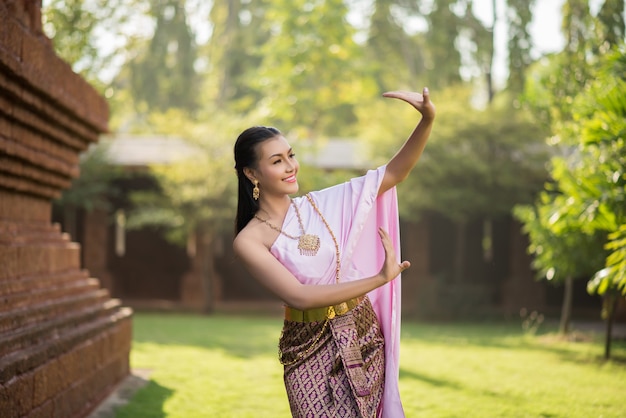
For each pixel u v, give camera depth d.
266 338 11.62
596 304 19.73
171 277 21.27
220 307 19.06
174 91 27.62
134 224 17.64
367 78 23.45
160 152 18.38
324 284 3.06
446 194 16.64
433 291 17.27
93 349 5.76
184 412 5.66
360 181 3.21
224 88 29.22
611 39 10.66
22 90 4.67
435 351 10.05
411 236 19.42
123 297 21.09
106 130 6.75
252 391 6.62
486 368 8.26
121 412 5.61
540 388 6.83
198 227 18.05
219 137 17.44
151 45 27.08
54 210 20.00
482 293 17.41
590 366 8.47
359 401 2.98
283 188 3.13
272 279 2.95
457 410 5.77
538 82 10.85
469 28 25.34
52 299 5.41
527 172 16.91
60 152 5.93
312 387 3.02
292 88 22.84
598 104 7.73
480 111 17.30
